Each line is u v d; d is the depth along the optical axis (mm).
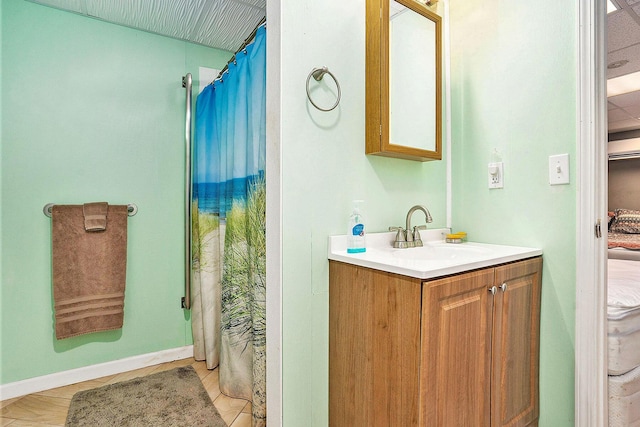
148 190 2088
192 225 2178
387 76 1236
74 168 1860
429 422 858
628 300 1290
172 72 2170
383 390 964
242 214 1651
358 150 1278
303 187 1129
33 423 1471
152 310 2098
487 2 1432
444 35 1573
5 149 1685
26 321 1733
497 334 1049
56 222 1762
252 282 1523
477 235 1480
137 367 2025
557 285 1210
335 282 1161
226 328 1728
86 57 1896
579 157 1147
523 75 1312
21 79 1723
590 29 1125
